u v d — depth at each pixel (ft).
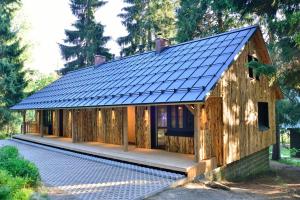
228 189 30.30
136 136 46.91
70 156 43.29
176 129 40.65
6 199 17.98
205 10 65.62
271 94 49.62
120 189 25.38
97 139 54.49
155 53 52.75
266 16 40.01
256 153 45.50
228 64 34.86
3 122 85.56
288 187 36.88
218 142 35.78
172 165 31.27
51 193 23.86
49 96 66.54
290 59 32.86
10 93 84.89
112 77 53.11
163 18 94.84
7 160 25.79
